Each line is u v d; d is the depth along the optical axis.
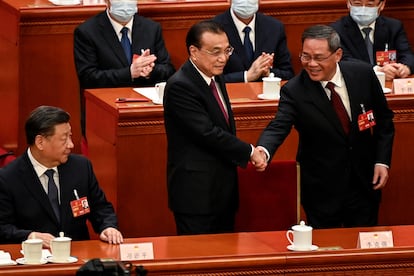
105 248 14.24
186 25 21.02
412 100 18.03
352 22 20.33
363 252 13.73
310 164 16.11
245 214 16.20
